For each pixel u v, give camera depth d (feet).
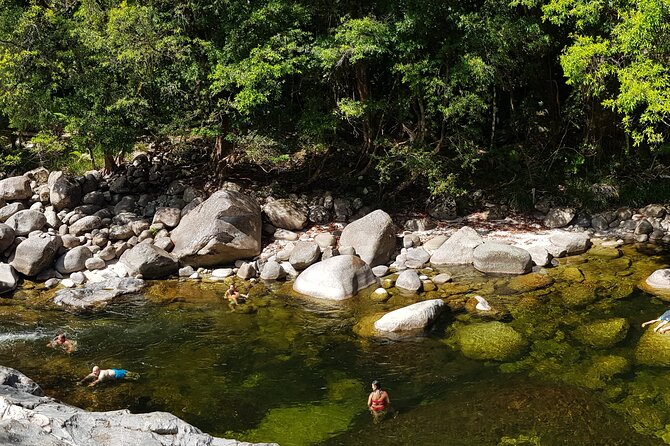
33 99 61.98
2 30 63.41
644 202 68.54
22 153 76.07
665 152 68.90
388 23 60.29
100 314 48.70
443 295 50.34
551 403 34.60
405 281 52.16
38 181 68.74
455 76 58.23
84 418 29.60
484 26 58.29
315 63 59.06
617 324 42.88
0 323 47.09
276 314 48.16
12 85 61.62
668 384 36.01
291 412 35.19
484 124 78.28
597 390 35.76
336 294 50.60
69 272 56.13
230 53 59.67
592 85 57.88
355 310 48.32
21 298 51.78
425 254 58.34
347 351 41.93
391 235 58.85
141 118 63.87
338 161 77.30
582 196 68.59
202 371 39.96
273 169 78.38
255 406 35.91
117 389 37.91
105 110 63.16
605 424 32.68
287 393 37.22
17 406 29.86
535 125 77.36
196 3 61.41
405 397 36.29
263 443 29.40
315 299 50.70
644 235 61.98
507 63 61.41
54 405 31.14
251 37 59.98
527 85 75.92
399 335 43.60
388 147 72.18
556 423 32.99
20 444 27.07
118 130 62.28
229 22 60.85
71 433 28.45
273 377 39.06
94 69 62.69
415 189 73.77
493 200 71.77
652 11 41.96
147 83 62.85
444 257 57.72
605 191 68.44
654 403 34.30
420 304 45.85
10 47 61.31
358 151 74.59
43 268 56.03
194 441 28.91
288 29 60.54
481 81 59.21
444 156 70.44
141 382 38.73
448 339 42.80
